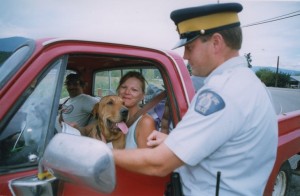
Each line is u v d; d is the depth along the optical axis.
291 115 3.51
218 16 1.51
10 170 1.39
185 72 2.07
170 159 1.39
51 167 1.17
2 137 1.37
